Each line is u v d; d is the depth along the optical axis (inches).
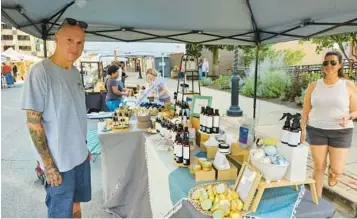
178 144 73.7
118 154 111.1
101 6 99.6
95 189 130.2
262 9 106.5
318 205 55.6
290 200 55.9
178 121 99.7
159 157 81.4
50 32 115.5
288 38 131.6
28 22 98.4
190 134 88.3
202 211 52.4
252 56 528.1
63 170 69.9
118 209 108.7
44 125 67.1
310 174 136.6
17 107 371.6
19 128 253.6
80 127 73.9
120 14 108.8
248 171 56.7
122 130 114.1
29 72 63.9
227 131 89.6
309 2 91.8
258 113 285.1
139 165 110.2
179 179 66.3
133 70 1147.9
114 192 111.1
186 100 131.1
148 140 99.5
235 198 53.9
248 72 479.8
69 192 71.7
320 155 106.0
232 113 269.7
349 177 133.3
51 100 66.2
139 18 113.7
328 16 98.0
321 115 103.0
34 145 65.0
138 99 207.0
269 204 54.2
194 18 116.7
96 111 253.6
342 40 317.1
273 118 261.3
